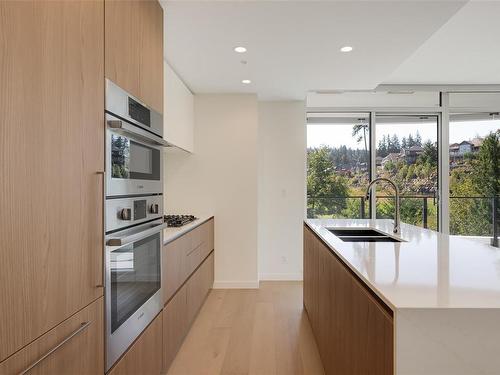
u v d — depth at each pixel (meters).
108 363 1.36
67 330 1.09
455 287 1.16
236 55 2.95
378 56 2.98
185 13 2.22
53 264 1.03
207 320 3.20
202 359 2.46
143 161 1.78
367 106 4.90
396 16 2.26
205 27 2.42
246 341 2.75
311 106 4.92
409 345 0.97
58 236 1.05
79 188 1.17
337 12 2.20
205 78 3.60
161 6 2.12
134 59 1.69
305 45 2.74
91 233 1.24
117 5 1.49
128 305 1.58
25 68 0.92
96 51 1.30
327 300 2.15
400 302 1.01
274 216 4.68
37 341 0.95
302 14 2.24
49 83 1.02
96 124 1.29
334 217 4.99
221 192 4.24
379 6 2.14
